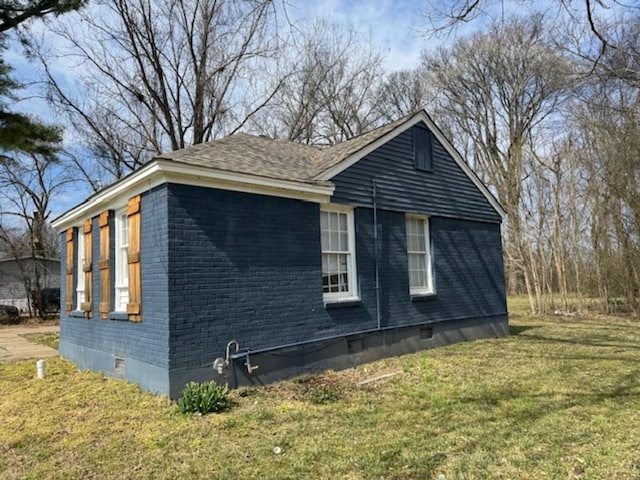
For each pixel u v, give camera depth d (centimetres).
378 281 898
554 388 617
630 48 625
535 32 1400
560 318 1614
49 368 891
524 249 1997
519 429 461
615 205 1620
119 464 404
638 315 1583
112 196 746
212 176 645
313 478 365
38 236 2423
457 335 1059
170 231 609
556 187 1820
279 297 727
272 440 448
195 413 533
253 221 707
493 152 2639
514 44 1988
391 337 904
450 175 1105
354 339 835
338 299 829
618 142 1482
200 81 1842
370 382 693
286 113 2244
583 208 1770
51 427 510
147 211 656
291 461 398
